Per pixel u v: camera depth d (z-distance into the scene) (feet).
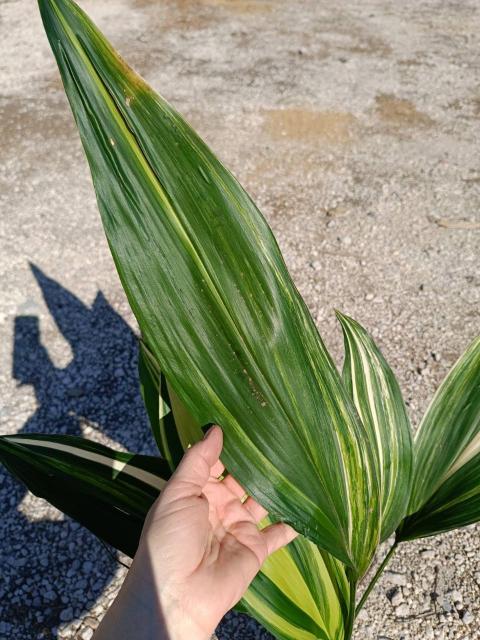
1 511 2.84
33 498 2.89
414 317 3.74
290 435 1.18
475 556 2.59
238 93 5.98
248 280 1.08
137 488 1.50
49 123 5.62
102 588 2.54
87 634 2.39
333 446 1.27
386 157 5.11
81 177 4.97
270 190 4.76
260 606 1.51
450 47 6.83
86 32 0.87
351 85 6.11
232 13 7.77
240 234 1.05
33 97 6.02
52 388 3.40
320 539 1.24
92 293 3.98
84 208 4.66
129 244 0.96
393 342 3.58
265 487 1.18
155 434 1.70
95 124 0.90
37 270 4.13
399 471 1.62
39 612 2.47
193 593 1.22
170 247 1.00
